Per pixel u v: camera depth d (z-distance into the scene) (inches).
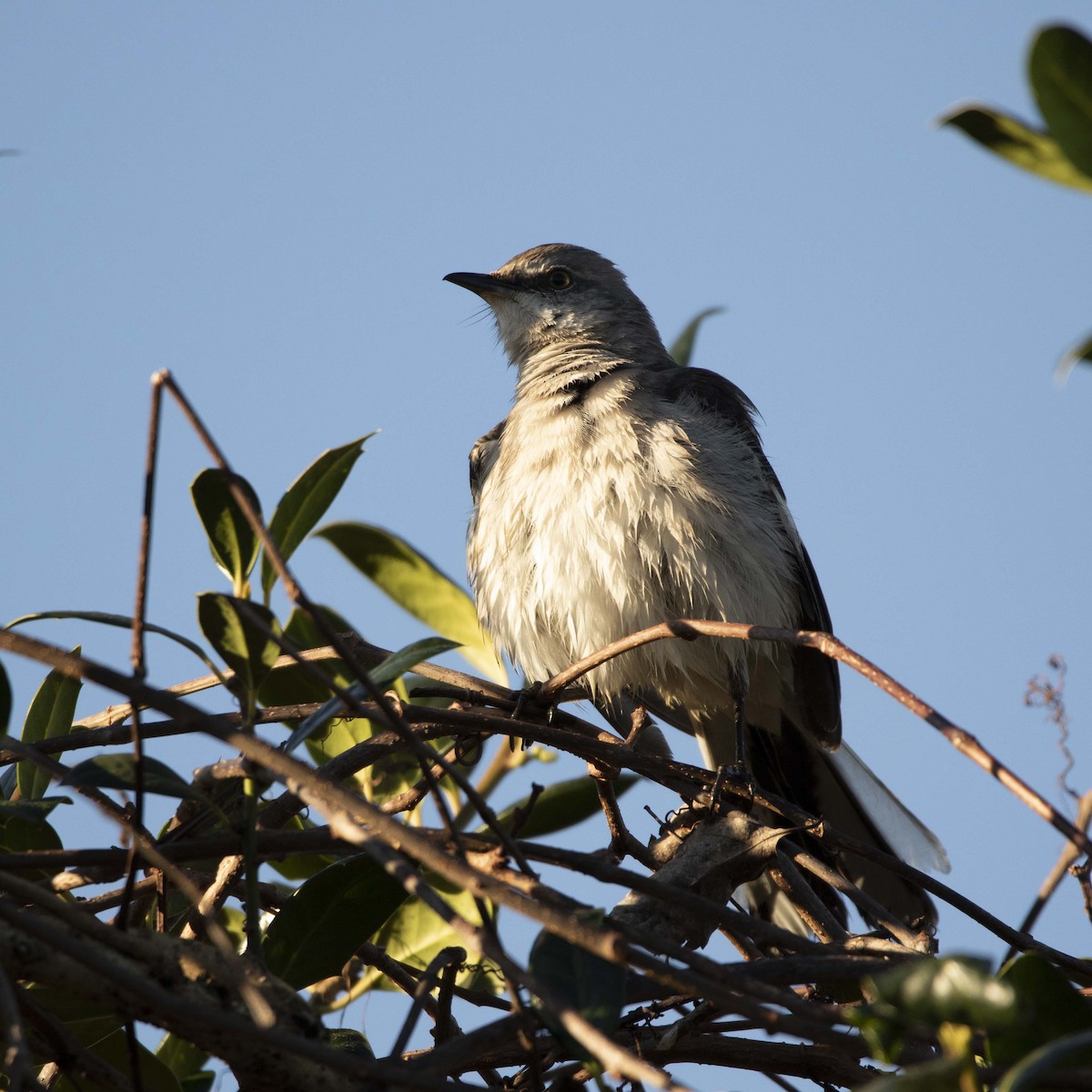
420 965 159.6
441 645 129.4
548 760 160.7
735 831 159.0
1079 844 105.9
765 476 163.2
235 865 137.8
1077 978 139.9
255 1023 108.4
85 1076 120.0
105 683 110.7
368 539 161.2
